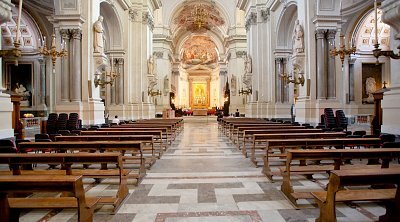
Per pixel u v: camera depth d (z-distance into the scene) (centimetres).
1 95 740
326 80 1307
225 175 696
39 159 470
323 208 354
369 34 2261
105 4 1761
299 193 489
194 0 3872
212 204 490
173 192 560
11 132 771
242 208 470
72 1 1327
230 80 3834
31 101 2278
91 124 1360
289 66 1950
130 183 624
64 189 306
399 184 317
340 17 1302
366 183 315
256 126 1173
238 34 3691
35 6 2061
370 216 425
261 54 2164
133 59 2286
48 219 427
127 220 423
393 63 845
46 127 1197
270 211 455
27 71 2283
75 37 1331
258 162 857
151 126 1302
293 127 1084
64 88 1327
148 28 2428
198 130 2189
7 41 2216
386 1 759
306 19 1352
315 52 1328
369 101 2300
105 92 2077
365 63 2303
